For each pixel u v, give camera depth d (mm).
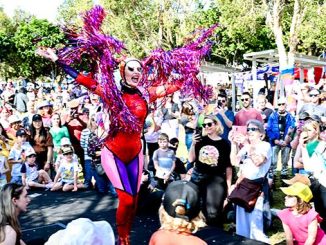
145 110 4703
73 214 6840
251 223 5430
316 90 8344
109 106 4469
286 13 25922
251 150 5398
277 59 19516
